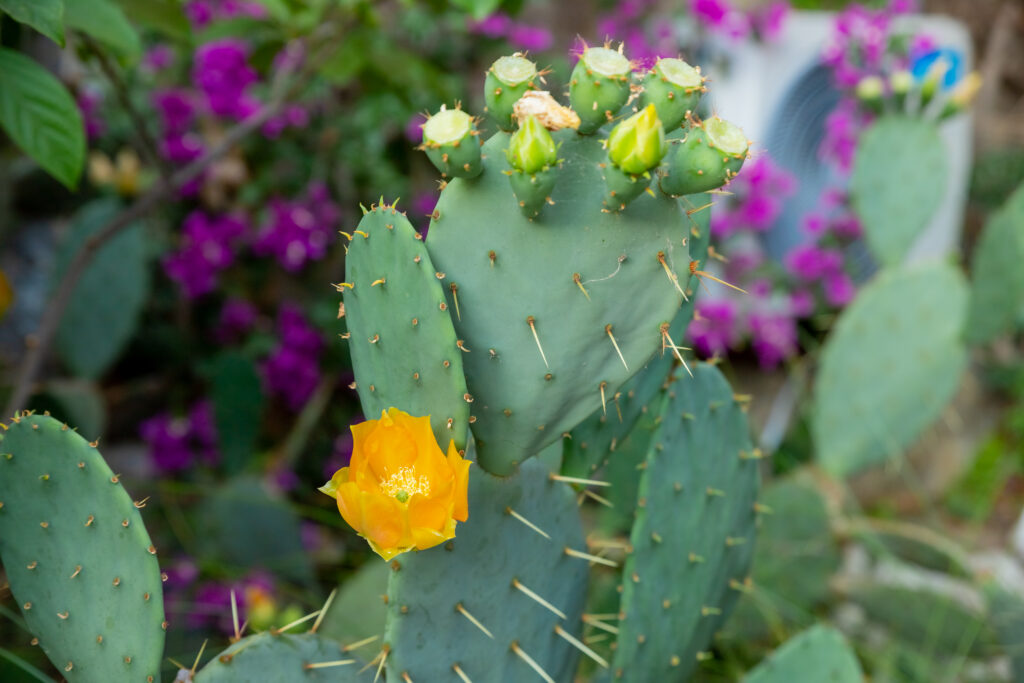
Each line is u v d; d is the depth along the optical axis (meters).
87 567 0.88
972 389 2.85
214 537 1.64
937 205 1.96
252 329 2.41
